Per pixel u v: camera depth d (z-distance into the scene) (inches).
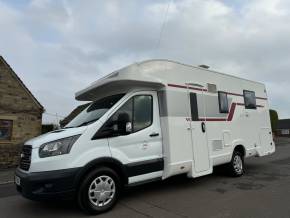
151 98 257.3
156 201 235.6
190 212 205.9
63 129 227.0
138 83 244.4
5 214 217.9
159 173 248.5
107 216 201.3
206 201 232.8
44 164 192.2
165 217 196.4
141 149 238.1
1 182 391.2
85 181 201.6
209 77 311.7
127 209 215.8
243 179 318.0
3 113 624.7
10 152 589.6
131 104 241.1
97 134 214.5
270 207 212.7
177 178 325.4
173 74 271.1
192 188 278.4
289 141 1170.6
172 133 255.6
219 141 307.3
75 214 209.9
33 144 203.0
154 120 253.4
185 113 272.5
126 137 229.3
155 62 260.2
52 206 233.9
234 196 246.1
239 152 339.0
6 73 639.8
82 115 253.8
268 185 286.7
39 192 188.5
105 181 212.2
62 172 192.7
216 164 299.9
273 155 570.6
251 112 368.2
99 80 264.7
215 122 306.2
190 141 272.1
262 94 400.2
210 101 305.7
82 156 203.0
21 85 657.6
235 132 334.0
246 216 194.1
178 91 271.0
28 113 660.1
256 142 367.2
